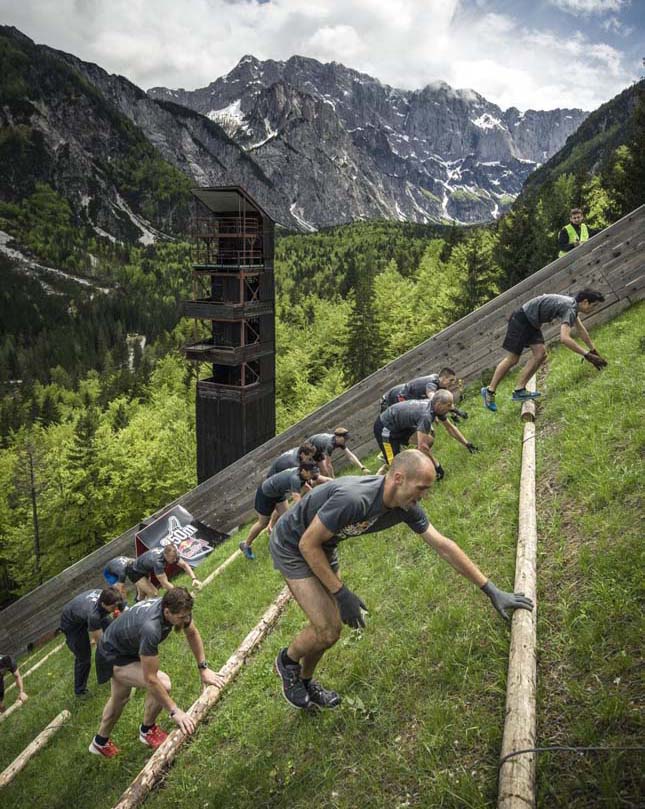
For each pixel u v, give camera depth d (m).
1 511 49.44
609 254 11.02
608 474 4.84
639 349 7.33
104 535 44.81
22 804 6.55
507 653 3.66
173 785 4.64
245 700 5.17
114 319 185.25
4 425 103.94
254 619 7.20
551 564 4.29
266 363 28.33
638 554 3.77
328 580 3.50
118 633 5.14
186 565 10.88
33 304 195.25
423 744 3.36
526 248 41.69
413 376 13.26
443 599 4.70
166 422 62.72
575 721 2.97
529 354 11.33
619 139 187.50
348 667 4.50
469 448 7.74
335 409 14.24
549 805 2.63
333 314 85.25
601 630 3.41
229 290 27.42
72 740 7.54
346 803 3.32
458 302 47.56
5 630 20.97
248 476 15.79
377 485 3.39
